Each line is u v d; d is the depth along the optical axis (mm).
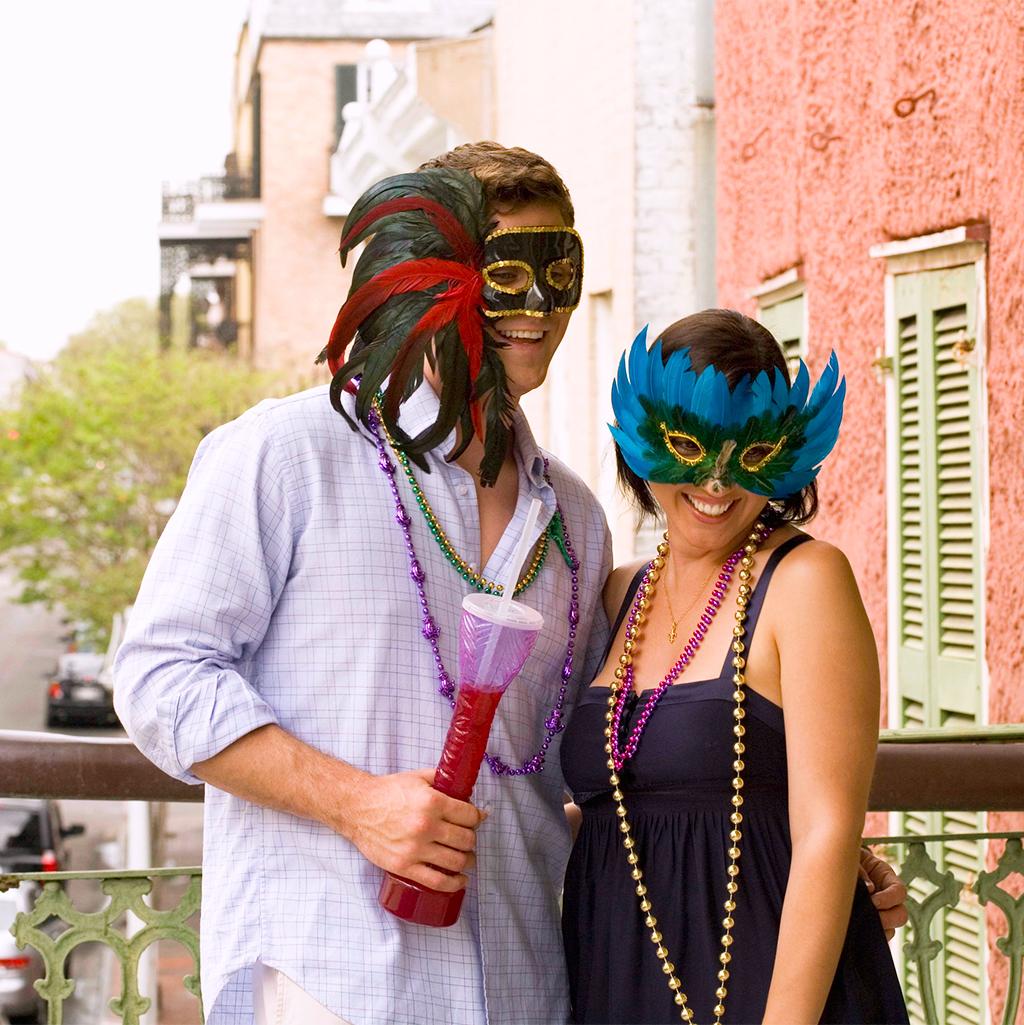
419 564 2191
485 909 2197
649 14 9930
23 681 39094
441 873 2051
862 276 5605
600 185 10883
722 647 2174
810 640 2107
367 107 20422
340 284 30141
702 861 2135
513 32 14688
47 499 28359
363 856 2121
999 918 4121
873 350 5500
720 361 2156
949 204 4836
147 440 28234
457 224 2170
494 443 2193
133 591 28453
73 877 2641
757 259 7094
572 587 2355
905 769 2711
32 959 10180
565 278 2211
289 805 2066
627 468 2387
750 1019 2088
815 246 6180
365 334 2170
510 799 2248
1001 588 4414
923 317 5012
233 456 2166
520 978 2225
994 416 4484
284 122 30094
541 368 2273
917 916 2820
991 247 4527
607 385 10992
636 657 2270
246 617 2129
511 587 2041
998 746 2742
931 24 4934
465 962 2166
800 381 2162
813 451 2174
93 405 28453
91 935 2652
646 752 2176
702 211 9961
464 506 2246
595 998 2201
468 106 16734
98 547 29047
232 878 2168
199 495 2156
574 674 2379
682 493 2193
